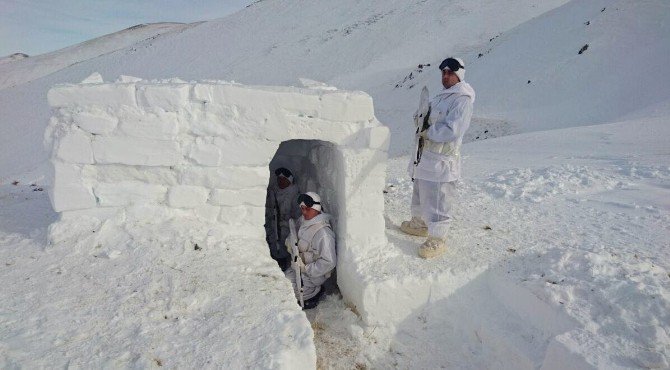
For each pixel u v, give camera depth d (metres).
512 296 3.52
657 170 6.68
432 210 3.95
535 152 9.84
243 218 3.91
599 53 22.67
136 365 2.42
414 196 4.38
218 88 3.65
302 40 48.31
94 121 3.56
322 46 45.56
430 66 34.44
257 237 3.93
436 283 3.66
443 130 3.65
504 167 8.22
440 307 3.67
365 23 48.62
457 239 4.36
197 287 3.13
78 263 3.39
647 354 2.64
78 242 3.59
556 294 3.23
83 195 3.68
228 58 46.84
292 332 2.71
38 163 24.78
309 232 4.20
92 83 3.75
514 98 22.72
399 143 21.77
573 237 4.39
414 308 3.67
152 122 3.61
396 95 30.81
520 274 3.65
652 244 4.17
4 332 2.64
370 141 3.79
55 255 3.50
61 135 3.57
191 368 2.42
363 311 3.64
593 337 2.81
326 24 52.16
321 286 4.41
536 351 3.10
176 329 2.74
